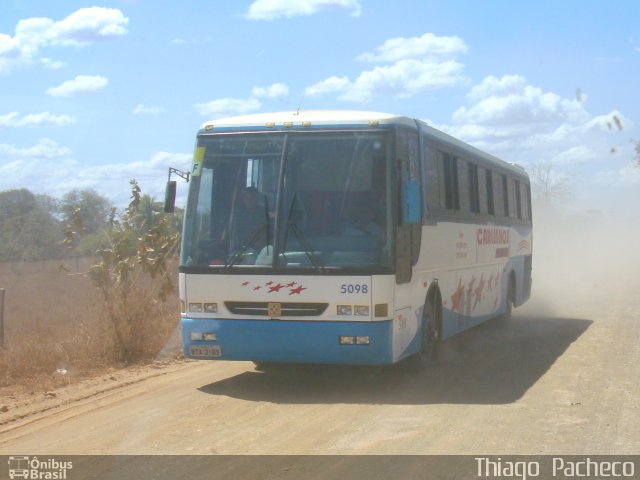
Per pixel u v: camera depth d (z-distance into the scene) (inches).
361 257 376.2
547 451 287.1
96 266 522.6
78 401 394.9
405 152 402.0
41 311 826.2
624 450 288.0
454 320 501.7
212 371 470.6
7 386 437.1
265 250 384.8
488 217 593.3
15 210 1790.1
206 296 390.9
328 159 387.5
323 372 455.2
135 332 518.9
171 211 422.3
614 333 613.6
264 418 345.1
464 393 391.5
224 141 400.8
